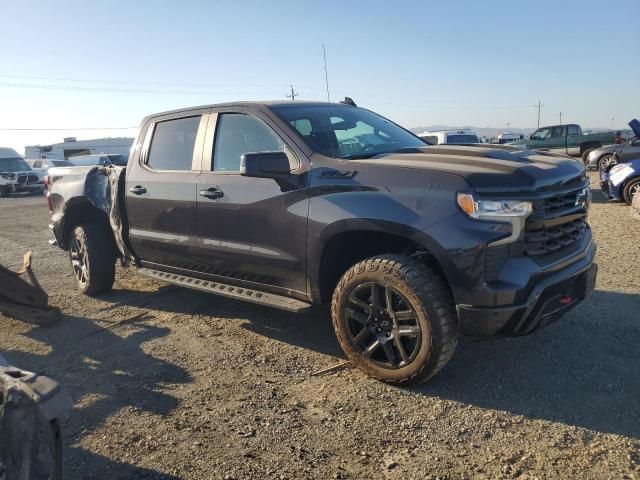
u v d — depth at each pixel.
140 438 3.22
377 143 4.60
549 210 3.54
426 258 3.72
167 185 5.00
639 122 13.37
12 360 4.43
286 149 4.22
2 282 5.05
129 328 5.09
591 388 3.62
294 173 4.08
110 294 6.24
